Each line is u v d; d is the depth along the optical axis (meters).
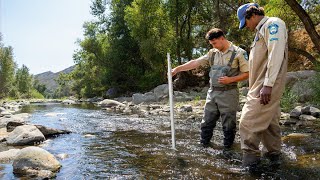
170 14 22.36
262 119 3.12
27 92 67.19
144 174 3.10
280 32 2.92
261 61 3.15
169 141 4.83
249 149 3.25
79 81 44.84
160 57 23.45
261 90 2.97
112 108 14.34
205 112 4.50
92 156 3.95
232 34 18.33
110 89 29.45
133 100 17.50
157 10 23.67
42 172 3.16
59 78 54.47
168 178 2.94
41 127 5.61
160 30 23.27
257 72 3.19
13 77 47.56
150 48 22.98
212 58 4.40
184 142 4.70
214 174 3.03
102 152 4.19
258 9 3.20
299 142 4.27
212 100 4.40
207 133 4.50
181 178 2.93
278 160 3.40
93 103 22.23
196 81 21.30
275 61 2.89
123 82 29.36
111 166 3.44
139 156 3.89
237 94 4.32
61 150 4.37
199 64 4.49
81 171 3.26
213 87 4.38
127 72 28.42
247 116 3.19
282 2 10.96
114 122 7.78
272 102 3.06
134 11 24.39
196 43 23.36
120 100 22.09
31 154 3.40
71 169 3.34
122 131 6.12
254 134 3.16
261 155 3.58
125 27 29.30
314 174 2.92
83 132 6.12
